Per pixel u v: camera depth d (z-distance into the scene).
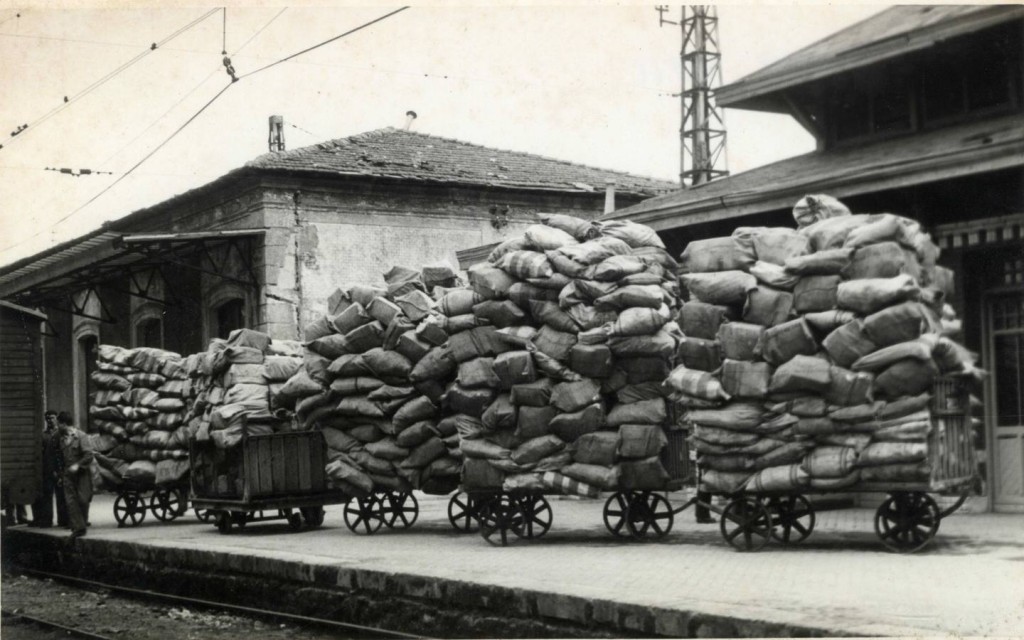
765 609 7.70
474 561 11.22
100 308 31.70
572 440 12.15
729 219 15.50
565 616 8.71
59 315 33.94
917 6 15.59
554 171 27.59
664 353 11.65
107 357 19.33
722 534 11.48
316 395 14.98
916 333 9.91
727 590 8.63
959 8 13.98
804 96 15.92
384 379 14.38
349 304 14.77
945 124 14.23
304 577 11.81
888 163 12.54
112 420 19.02
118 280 30.52
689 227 16.30
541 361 12.05
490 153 28.12
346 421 15.02
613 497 12.68
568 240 12.30
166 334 28.31
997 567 9.39
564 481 12.10
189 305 27.08
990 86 13.77
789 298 10.59
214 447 16.92
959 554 10.12
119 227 28.42
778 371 10.52
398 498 15.60
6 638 12.20
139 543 15.12
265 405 16.31
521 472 12.40
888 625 7.12
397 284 14.48
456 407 13.00
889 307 9.94
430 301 14.40
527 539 13.02
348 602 11.20
